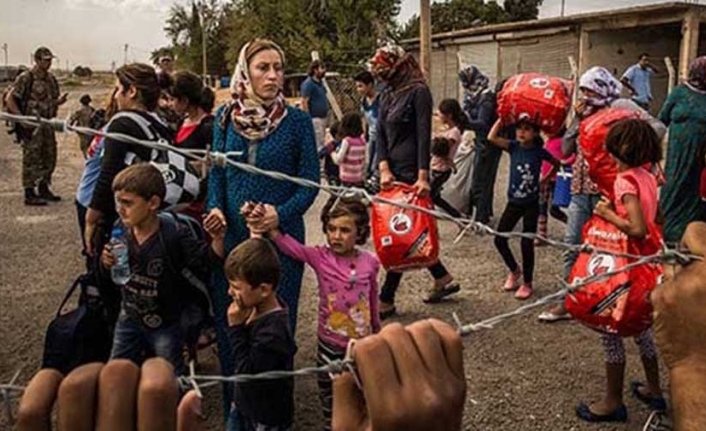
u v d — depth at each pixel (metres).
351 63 29.58
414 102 4.15
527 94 4.65
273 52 2.74
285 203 2.79
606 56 18.23
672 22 15.84
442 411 0.78
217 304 2.82
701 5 15.38
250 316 2.54
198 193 2.93
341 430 0.82
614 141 2.95
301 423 3.17
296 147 2.80
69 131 1.69
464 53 21.59
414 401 0.77
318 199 8.23
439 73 22.77
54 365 2.77
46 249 6.21
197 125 3.39
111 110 3.19
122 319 2.81
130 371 0.78
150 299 2.70
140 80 2.90
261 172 2.03
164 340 2.76
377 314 3.17
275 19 32.06
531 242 4.73
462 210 6.90
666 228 4.83
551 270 5.46
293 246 2.87
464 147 6.83
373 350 0.79
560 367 3.73
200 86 3.45
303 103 10.10
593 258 2.92
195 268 2.72
